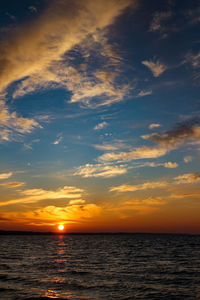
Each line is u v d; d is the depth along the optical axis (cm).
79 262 3822
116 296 1750
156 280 2316
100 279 2369
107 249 7225
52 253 5622
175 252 5928
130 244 10688
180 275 2586
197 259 4288
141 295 1778
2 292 1847
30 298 1681
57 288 1983
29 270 2936
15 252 5875
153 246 8956
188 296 1753
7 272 2772
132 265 3441
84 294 1802
